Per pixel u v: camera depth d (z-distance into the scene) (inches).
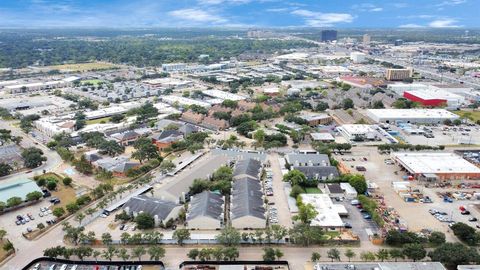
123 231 6668.3
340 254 5940.0
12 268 5698.8
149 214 6860.2
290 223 6884.8
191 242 6284.5
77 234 6250.0
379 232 6550.2
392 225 6811.0
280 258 5866.1
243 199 7332.7
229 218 7106.3
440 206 7578.7
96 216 7170.3
